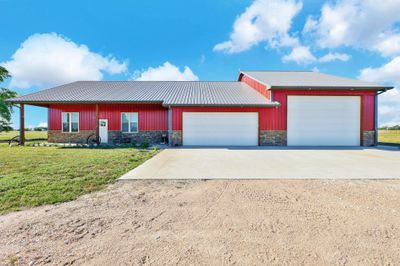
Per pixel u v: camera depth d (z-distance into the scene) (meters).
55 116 15.55
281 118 13.30
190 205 3.60
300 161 7.80
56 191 4.17
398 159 8.26
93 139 15.13
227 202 3.74
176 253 2.25
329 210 3.37
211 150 11.16
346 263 2.08
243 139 13.30
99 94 14.66
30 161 7.43
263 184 4.84
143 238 2.56
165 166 6.80
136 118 15.44
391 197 3.95
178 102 12.84
